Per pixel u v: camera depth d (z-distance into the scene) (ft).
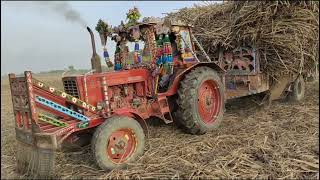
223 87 21.53
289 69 23.82
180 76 19.62
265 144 17.30
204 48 24.82
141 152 16.51
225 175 14.05
